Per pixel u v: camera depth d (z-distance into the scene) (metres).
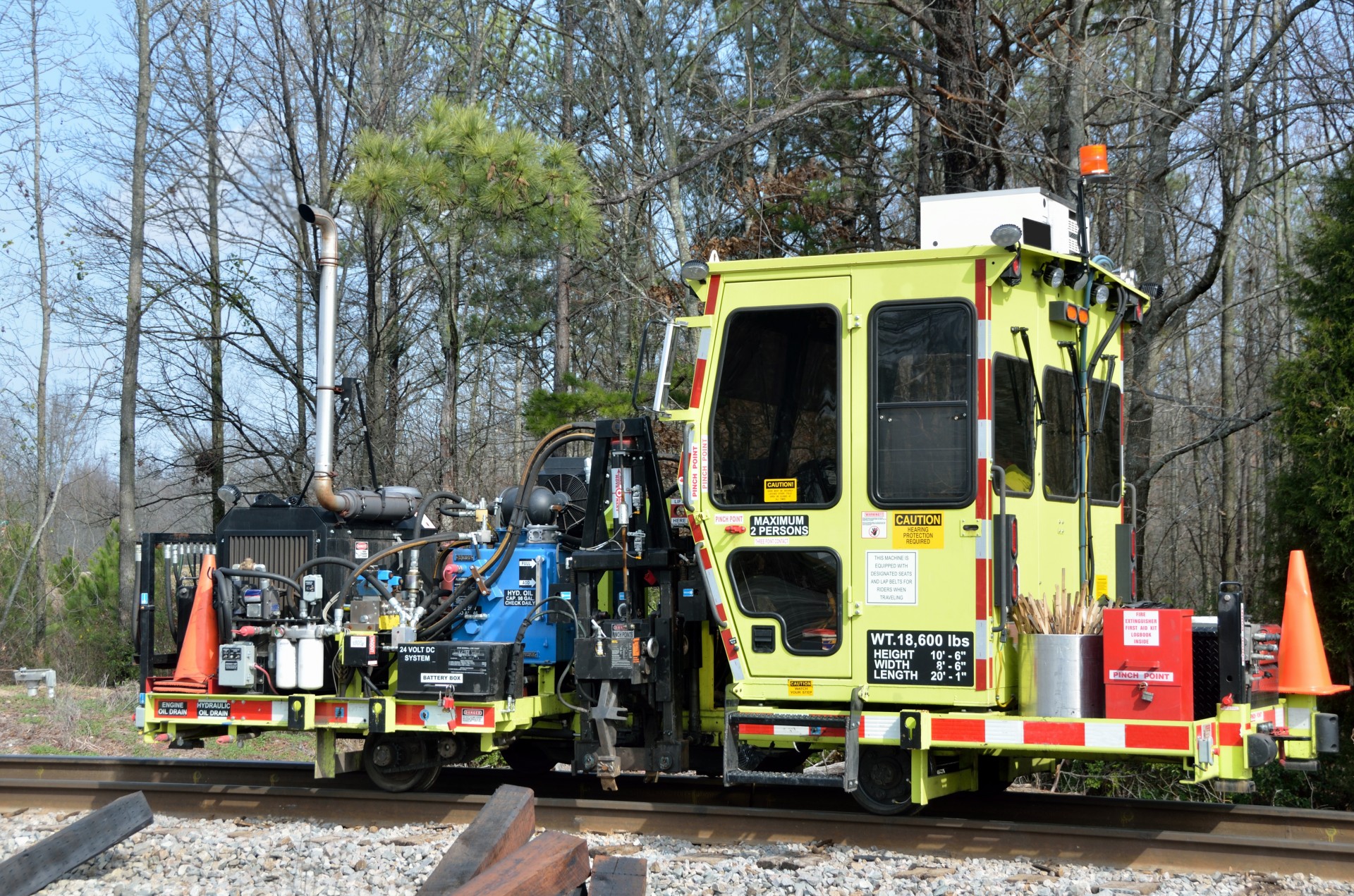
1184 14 16.30
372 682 8.12
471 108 13.79
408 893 6.12
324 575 8.45
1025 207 6.94
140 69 22.39
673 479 13.65
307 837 7.30
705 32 23.66
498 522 8.65
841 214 21.80
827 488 6.79
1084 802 7.47
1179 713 6.03
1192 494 25.02
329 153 19.95
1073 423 7.34
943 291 6.63
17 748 12.28
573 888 4.73
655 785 8.66
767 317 6.98
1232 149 14.47
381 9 21.27
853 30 21.36
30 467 30.38
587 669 7.37
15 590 25.27
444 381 26.72
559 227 13.86
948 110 14.66
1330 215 12.37
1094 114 16.36
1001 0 16.16
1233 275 20.23
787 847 6.92
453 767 9.48
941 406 6.58
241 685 8.09
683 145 23.88
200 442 25.53
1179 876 6.32
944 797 7.89
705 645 7.66
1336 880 6.23
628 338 25.77
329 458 8.66
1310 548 11.29
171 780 9.13
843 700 6.71
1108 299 7.52
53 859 5.84
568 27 24.98
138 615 8.54
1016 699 6.66
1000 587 6.41
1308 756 6.98
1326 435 10.91
